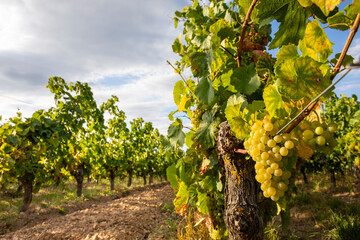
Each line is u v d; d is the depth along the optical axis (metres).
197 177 2.98
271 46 1.43
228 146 1.87
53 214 7.14
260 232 1.89
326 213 5.77
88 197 9.34
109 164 11.66
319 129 1.16
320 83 1.03
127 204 7.34
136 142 14.71
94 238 4.48
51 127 7.77
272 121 1.27
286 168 1.53
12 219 6.36
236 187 1.92
